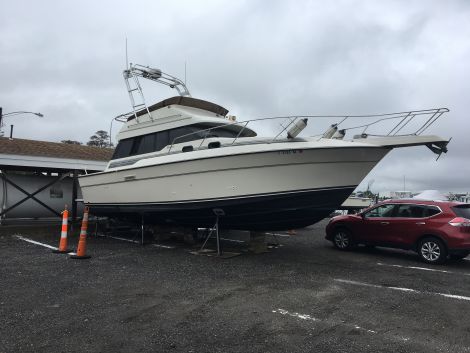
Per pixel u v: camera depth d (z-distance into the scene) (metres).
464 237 8.30
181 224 10.39
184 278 6.72
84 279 6.54
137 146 10.71
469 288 6.42
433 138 7.69
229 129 9.62
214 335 4.21
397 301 5.58
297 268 7.80
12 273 6.92
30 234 12.74
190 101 10.30
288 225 8.81
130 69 10.97
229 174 8.30
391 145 8.02
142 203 10.12
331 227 10.67
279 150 7.76
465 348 3.96
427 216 8.92
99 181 11.34
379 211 9.84
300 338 4.16
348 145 7.71
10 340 4.00
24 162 13.33
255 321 4.66
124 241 11.34
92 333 4.21
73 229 13.38
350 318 4.82
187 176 8.91
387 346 3.98
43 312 4.86
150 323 4.54
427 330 4.45
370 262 8.73
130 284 6.25
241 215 8.67
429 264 8.62
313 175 7.93
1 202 13.29
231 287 6.18
